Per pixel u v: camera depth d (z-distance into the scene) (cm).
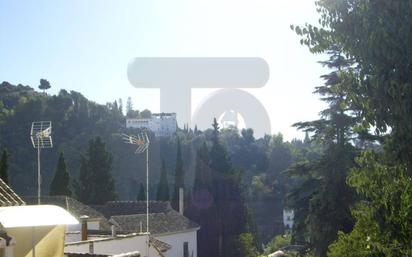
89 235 2764
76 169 5853
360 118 866
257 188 4853
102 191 5034
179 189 4888
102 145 5147
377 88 732
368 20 735
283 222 5034
